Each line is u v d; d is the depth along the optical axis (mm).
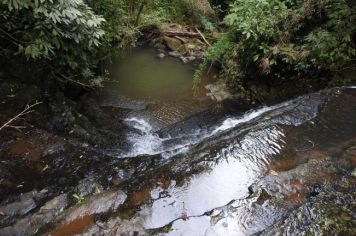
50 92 4797
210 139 4078
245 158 3385
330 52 5172
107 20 5973
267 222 2604
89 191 3277
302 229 2492
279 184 2988
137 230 2551
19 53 4328
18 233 2631
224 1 10258
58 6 3639
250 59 6020
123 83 6816
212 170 3240
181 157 3613
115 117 5512
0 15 4016
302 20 5672
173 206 2820
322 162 3256
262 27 5566
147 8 8969
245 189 3014
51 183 3422
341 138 3676
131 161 3859
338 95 4559
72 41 4602
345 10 5023
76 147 4023
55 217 2740
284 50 5523
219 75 7207
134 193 2963
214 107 6035
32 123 4105
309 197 2842
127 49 8273
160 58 8312
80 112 5180
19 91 4363
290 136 3740
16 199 3102
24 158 3631
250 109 5902
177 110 5926
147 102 6148
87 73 5219
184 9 9859
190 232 2523
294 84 5766
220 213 2688
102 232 2527
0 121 3914
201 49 8742
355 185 2938
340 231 2473
